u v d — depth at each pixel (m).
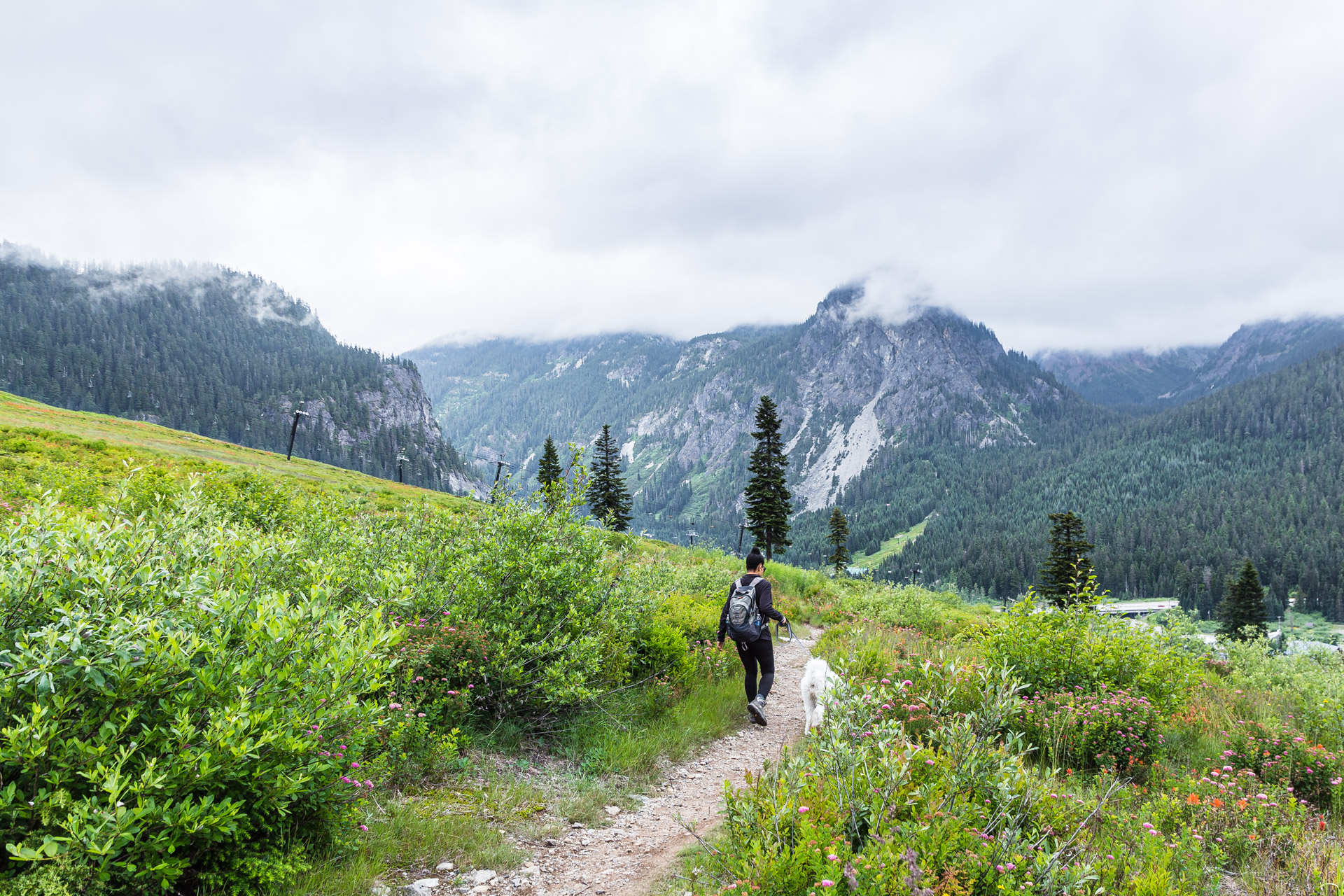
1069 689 7.11
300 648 3.32
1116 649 7.32
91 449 33.94
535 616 6.23
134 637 2.89
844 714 4.04
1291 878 3.73
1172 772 5.57
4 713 2.57
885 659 8.07
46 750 2.47
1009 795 3.61
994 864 3.11
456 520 7.52
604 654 6.98
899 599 19.30
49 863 2.39
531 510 6.84
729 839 3.82
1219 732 6.84
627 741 6.00
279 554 4.68
